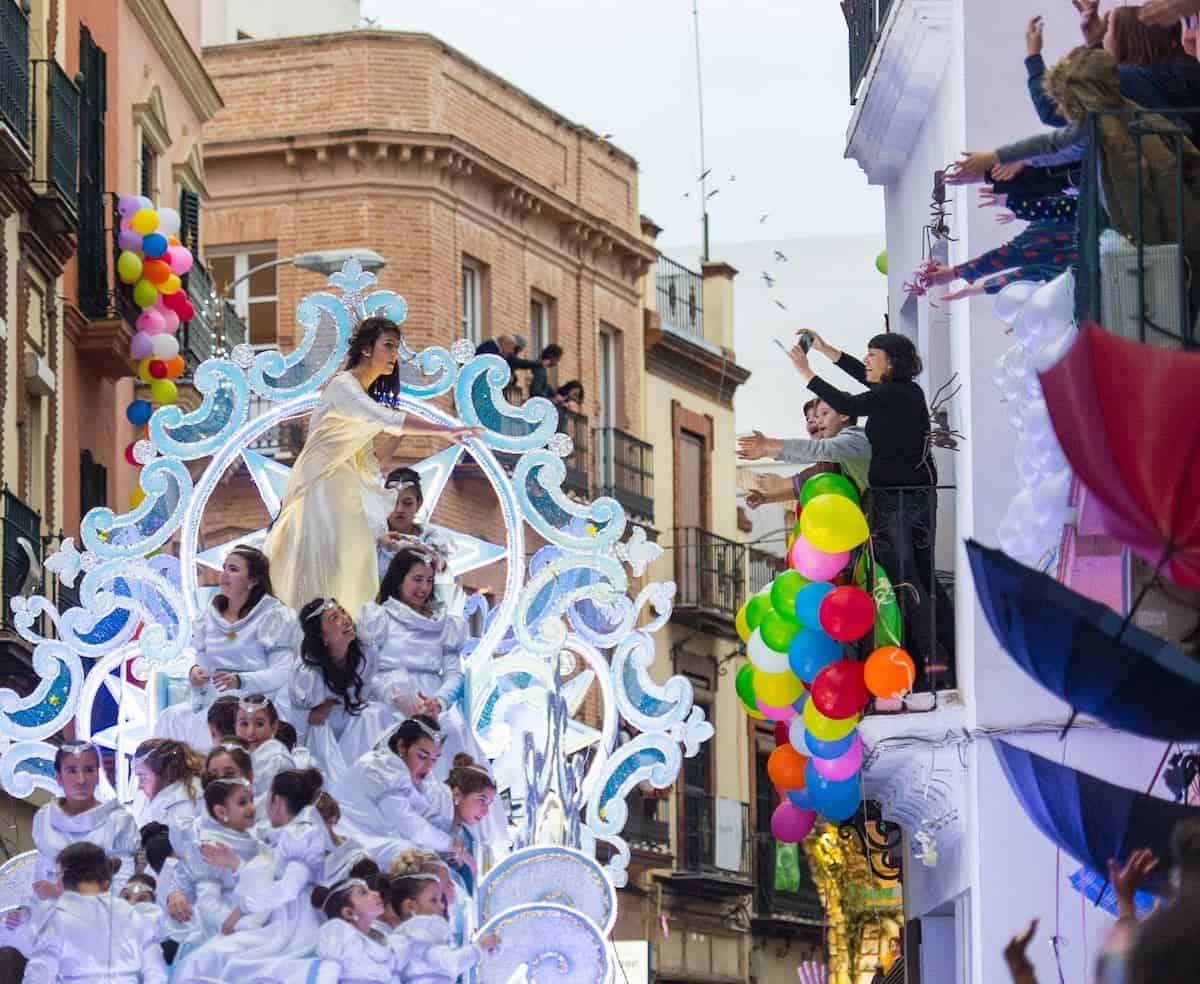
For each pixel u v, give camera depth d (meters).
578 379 41.25
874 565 15.27
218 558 18.52
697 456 45.28
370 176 38.16
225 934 16.20
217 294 35.28
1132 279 12.27
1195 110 12.34
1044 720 13.75
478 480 35.28
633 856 40.28
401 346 18.70
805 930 45.62
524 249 40.19
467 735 17.80
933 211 15.69
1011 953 9.03
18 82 25.27
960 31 14.46
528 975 17.23
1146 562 12.67
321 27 45.28
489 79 39.66
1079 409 10.76
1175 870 7.78
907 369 15.66
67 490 27.98
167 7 32.06
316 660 17.50
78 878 16.47
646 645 18.52
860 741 15.30
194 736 17.52
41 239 26.53
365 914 16.12
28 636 18.42
